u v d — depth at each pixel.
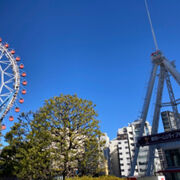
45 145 21.98
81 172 22.92
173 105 52.84
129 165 93.00
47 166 21.55
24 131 29.86
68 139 22.89
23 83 39.34
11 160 33.25
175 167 58.50
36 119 24.08
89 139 23.14
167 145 62.34
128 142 97.19
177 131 42.50
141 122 52.44
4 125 33.16
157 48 57.72
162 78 55.34
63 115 23.55
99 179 21.30
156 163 82.19
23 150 24.27
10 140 30.06
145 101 54.34
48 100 24.61
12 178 33.72
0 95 35.03
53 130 22.88
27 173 22.23
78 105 24.36
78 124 23.61
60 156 21.48
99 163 23.39
